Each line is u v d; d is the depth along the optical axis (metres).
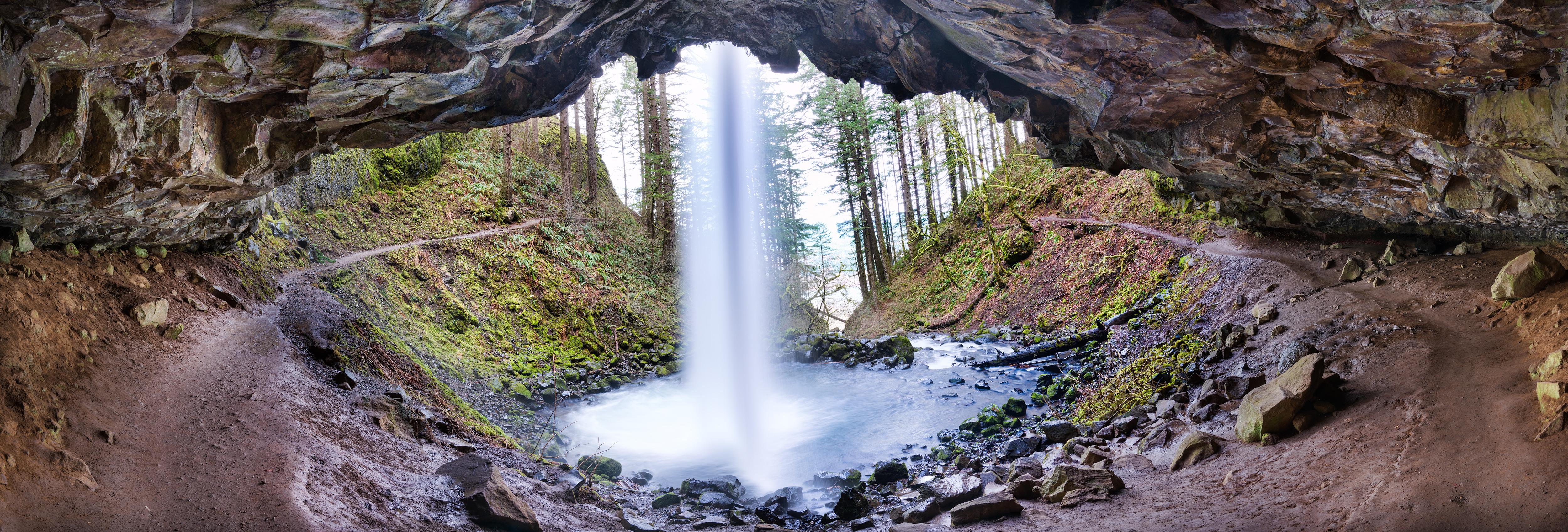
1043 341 19.77
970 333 23.80
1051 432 11.18
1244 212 17.08
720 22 9.51
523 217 27.31
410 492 7.58
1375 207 11.84
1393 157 9.23
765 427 14.89
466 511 7.35
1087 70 8.27
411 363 14.19
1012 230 28.16
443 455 9.68
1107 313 20.00
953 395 15.94
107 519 5.30
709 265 32.19
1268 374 10.78
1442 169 9.06
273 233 17.08
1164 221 21.75
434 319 19.19
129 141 6.05
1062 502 7.68
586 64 9.22
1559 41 5.70
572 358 21.06
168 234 10.77
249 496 6.25
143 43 5.07
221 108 6.93
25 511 4.96
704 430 14.89
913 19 8.64
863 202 32.66
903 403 15.74
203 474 6.42
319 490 6.81
